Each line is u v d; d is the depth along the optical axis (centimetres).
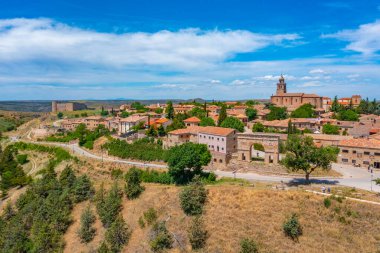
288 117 19150
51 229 7200
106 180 11006
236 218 6097
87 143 16238
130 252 6178
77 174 11856
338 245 5209
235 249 5478
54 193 8694
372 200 5988
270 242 5466
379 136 12025
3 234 7781
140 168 10956
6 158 15938
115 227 6550
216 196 6794
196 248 5725
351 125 15688
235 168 9762
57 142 18925
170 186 8319
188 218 6494
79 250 6744
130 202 7756
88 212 7431
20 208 9150
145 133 15938
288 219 5697
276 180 8112
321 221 5691
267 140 9750
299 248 5281
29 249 7056
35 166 15588
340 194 6359
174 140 12888
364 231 5353
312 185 7256
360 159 9662
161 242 5956
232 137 11200
